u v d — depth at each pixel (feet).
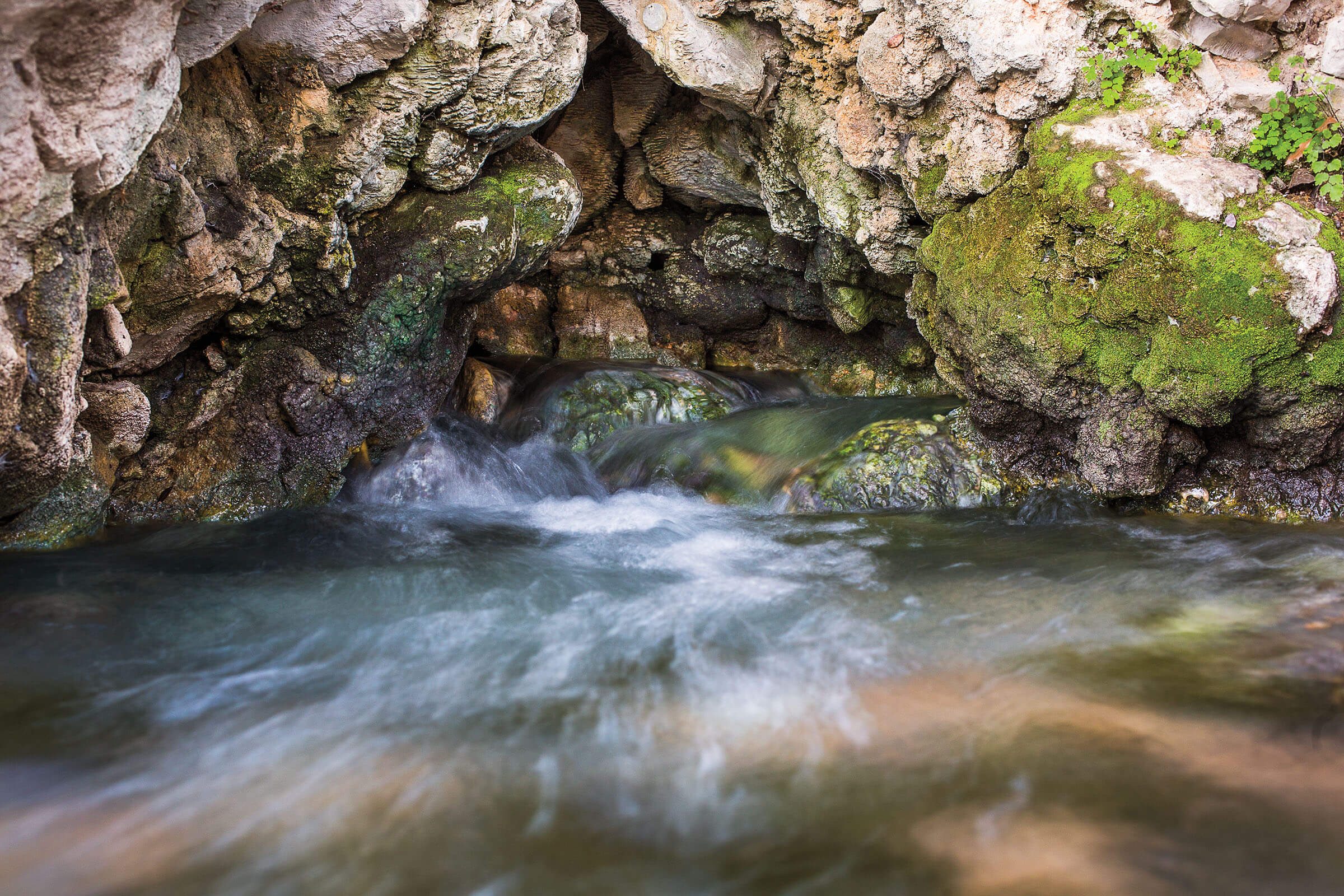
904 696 10.98
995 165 19.35
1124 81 18.12
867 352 30.27
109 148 12.61
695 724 10.31
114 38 11.85
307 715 10.59
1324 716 10.24
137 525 18.93
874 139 22.03
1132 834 8.16
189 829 8.36
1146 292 17.11
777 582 15.78
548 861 7.89
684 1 22.39
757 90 23.54
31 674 11.68
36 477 14.37
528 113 20.79
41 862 7.89
